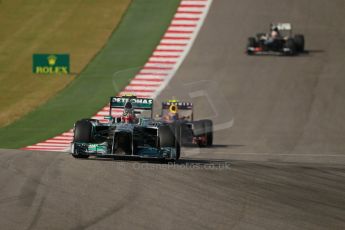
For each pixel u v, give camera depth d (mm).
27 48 137625
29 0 161875
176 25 146375
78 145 52094
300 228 35312
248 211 38000
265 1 163375
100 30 145625
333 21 155625
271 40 134000
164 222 34375
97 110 104562
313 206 40594
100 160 51938
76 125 52688
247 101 108188
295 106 105875
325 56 135250
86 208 36094
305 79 120625
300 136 88938
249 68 126125
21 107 106938
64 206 36250
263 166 55688
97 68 126875
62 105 107875
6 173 43781
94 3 159250
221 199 40344
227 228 34094
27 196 38031
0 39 141875
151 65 126500
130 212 35812
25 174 43688
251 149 79062
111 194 39469
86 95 112812
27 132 91562
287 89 115000
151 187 41938
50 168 46094
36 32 145250
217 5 158000
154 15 151625
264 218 36688
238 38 141625
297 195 43469
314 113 102125
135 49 135000
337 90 114688
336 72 125250
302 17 156500
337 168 57594
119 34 143250
